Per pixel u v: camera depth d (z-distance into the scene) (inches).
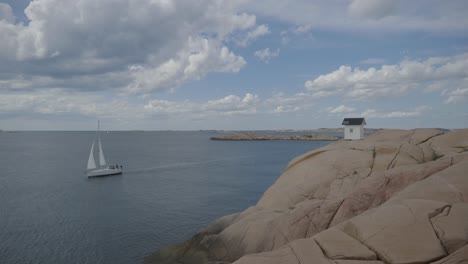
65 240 1336.1
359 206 703.1
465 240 397.4
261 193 2338.8
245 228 828.6
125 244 1294.3
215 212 1800.0
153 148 7810.0
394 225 458.0
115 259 1147.3
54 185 2696.9
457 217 441.1
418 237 424.5
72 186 2652.6
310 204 767.7
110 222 1593.3
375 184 727.1
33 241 1320.1
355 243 458.3
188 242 1007.0
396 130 1151.6
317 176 981.8
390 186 712.4
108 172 3287.4
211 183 2778.1
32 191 2422.5
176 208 1886.1
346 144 1103.0
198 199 2135.8
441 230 423.8
